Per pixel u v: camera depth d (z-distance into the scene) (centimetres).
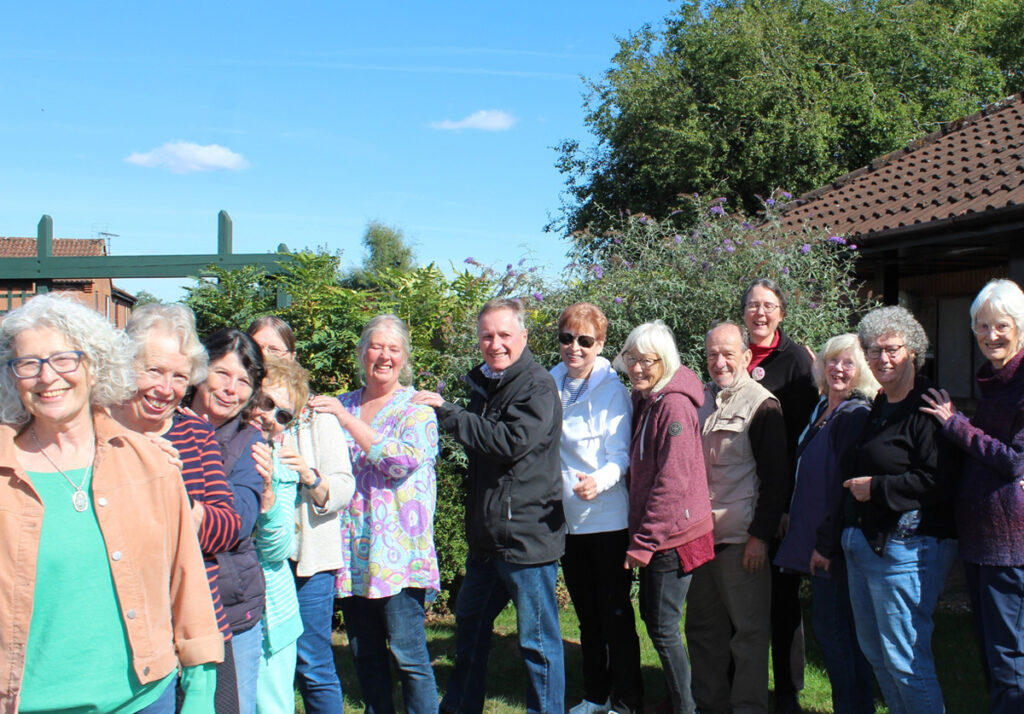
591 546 395
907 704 316
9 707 190
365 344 355
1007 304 310
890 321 324
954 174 838
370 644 353
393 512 339
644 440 371
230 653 259
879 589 319
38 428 202
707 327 562
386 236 4016
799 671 418
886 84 1658
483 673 377
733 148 1627
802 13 1728
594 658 416
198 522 235
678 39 1806
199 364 251
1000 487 307
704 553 365
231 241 636
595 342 392
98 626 199
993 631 310
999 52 1991
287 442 318
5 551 191
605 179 1839
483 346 356
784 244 652
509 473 348
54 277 626
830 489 353
